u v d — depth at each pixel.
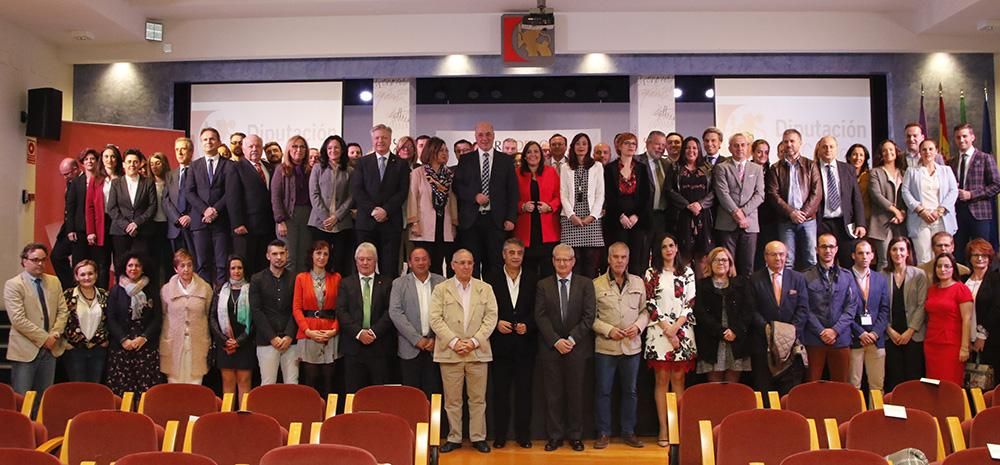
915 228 7.64
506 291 6.52
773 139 10.38
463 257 6.34
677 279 6.52
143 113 10.44
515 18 10.02
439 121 12.91
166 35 10.30
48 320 6.52
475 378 6.37
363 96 11.44
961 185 8.29
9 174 9.28
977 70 10.16
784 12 10.09
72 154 9.72
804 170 7.46
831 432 4.45
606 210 7.21
